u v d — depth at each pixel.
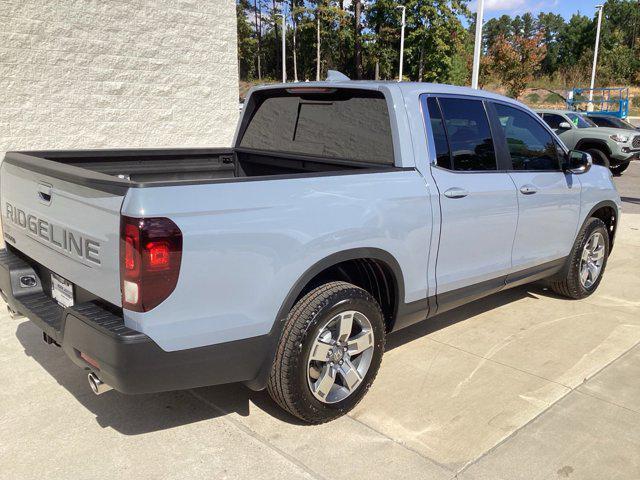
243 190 2.79
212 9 9.51
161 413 3.37
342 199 3.17
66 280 3.07
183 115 9.48
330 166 4.07
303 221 2.97
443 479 2.82
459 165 3.96
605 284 6.05
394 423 3.30
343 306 3.16
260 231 2.80
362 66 55.72
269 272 2.86
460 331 4.69
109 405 3.44
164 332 2.60
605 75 57.31
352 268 3.66
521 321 4.93
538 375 3.92
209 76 9.69
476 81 12.59
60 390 3.59
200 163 4.62
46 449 3.00
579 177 5.09
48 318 3.06
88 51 8.21
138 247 2.47
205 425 3.26
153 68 8.96
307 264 3.01
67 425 3.22
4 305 4.97
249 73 77.38
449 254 3.88
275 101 4.52
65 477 2.79
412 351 4.28
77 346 2.75
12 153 3.60
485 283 4.29
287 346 2.99
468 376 3.89
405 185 3.52
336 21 57.31
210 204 2.65
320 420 3.24
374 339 3.40
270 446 3.07
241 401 3.53
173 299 2.58
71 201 2.83
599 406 3.53
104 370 2.64
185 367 2.71
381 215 3.34
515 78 36.75
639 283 6.10
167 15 8.98
